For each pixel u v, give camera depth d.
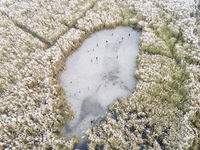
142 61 36.06
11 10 50.16
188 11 45.94
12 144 25.83
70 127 29.62
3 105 30.41
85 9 49.22
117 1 50.47
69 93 34.00
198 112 28.50
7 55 38.56
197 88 31.00
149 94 31.23
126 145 25.91
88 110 31.47
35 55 38.31
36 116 28.83
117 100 31.72
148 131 26.88
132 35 43.59
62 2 51.19
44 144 25.94
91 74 36.62
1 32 43.50
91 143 26.53
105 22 45.25
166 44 39.22
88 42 43.00
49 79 33.88
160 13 46.12
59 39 41.19
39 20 46.31
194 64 35.19
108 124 28.23
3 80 33.97
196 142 25.66
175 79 33.22
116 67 37.41
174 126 27.45
